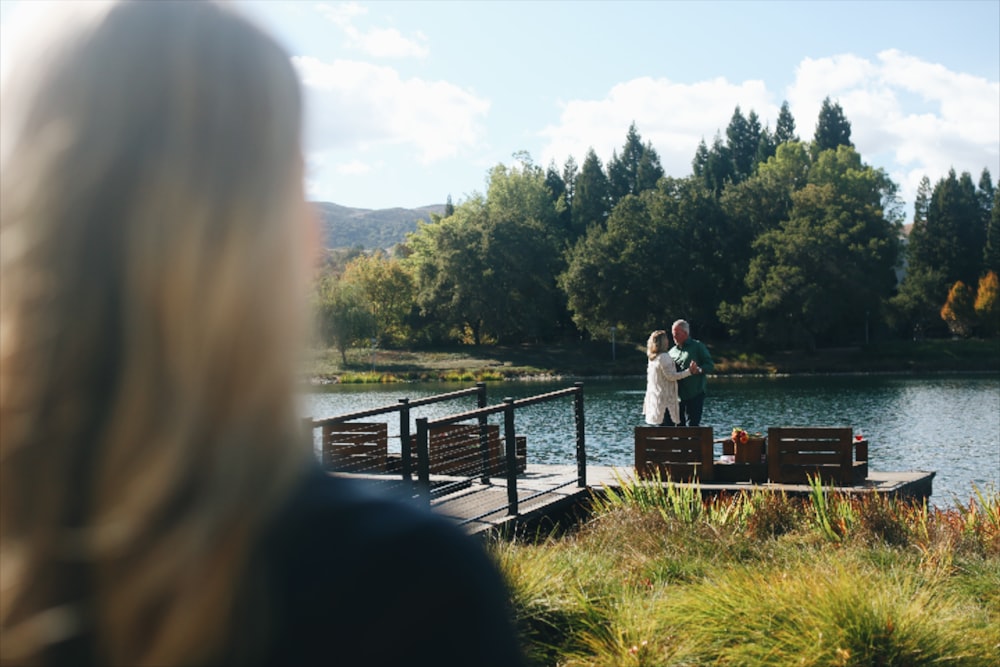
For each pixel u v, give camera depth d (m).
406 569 0.59
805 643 4.52
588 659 4.65
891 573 6.07
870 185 92.94
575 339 77.00
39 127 0.57
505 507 8.74
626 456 20.45
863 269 65.06
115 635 0.54
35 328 0.54
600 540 7.97
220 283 0.56
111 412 0.54
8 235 0.55
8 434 0.54
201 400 0.55
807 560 7.04
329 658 0.57
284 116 0.61
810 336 62.91
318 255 0.65
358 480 0.64
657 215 69.56
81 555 0.53
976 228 84.75
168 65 0.58
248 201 0.58
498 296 71.62
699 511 8.67
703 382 12.15
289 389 0.60
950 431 25.19
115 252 0.55
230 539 0.55
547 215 91.44
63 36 0.58
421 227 86.00
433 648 0.59
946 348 63.84
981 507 9.32
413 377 57.31
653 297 68.38
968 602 5.91
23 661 0.54
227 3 0.62
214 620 0.55
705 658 4.59
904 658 4.48
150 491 0.53
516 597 5.01
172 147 0.57
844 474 10.54
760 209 72.75
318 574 0.57
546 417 28.95
